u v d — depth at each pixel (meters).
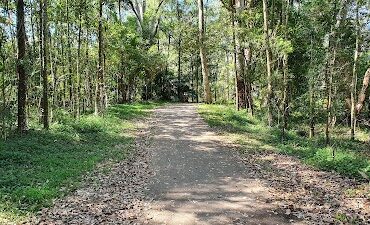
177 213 8.47
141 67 39.09
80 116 22.62
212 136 19.16
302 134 22.45
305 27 19.08
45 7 17.12
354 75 21.42
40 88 18.25
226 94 50.56
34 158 12.34
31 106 22.69
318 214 8.21
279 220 7.97
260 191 10.07
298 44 23.34
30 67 16.62
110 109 27.22
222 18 24.64
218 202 9.21
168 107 33.28
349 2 16.48
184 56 49.81
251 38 21.83
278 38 20.69
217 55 40.41
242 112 26.95
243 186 10.59
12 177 9.95
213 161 13.94
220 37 24.58
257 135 19.55
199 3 31.56
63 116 20.84
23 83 16.09
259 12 24.19
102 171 11.91
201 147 16.59
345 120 29.50
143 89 45.16
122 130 20.39
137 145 16.84
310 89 18.16
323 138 19.53
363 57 21.86
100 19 22.66
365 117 29.86
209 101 34.50
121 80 38.84
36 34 22.19
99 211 8.41
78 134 17.45
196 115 26.06
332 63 16.47
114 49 33.03
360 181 10.91
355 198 9.26
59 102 28.52
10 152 12.38
